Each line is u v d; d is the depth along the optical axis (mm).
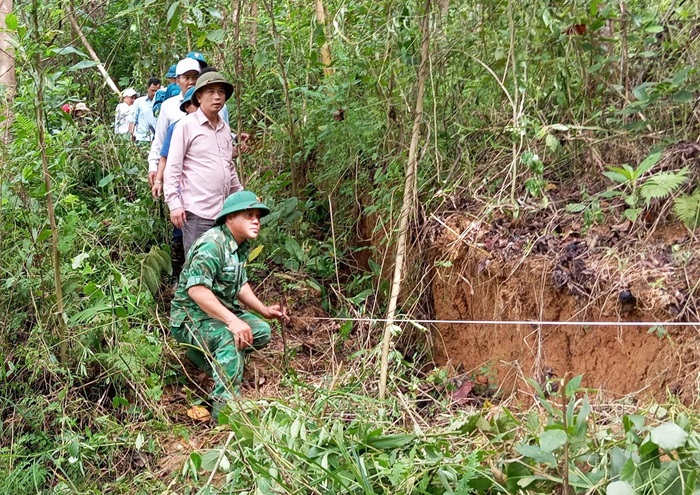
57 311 4426
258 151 6664
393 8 4820
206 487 3012
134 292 5070
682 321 3316
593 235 3918
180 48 8477
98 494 3629
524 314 4051
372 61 5320
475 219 4520
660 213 3754
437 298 4695
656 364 3412
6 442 4066
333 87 5867
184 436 3926
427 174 5031
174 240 5734
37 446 4035
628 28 4449
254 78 6715
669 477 2363
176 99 5688
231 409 3332
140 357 4379
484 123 5020
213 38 5168
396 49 4961
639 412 3191
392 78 5172
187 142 4980
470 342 4473
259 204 4324
